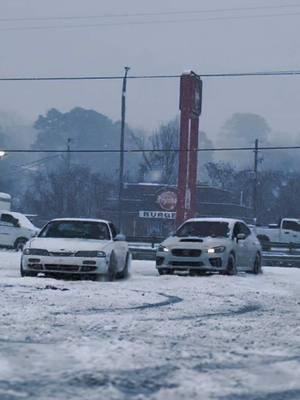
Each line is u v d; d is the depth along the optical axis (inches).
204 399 357.4
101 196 4370.1
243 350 480.7
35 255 976.9
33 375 391.5
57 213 4303.6
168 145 4877.0
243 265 1184.2
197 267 1093.1
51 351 451.5
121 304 714.8
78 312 645.3
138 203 3727.9
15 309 636.7
